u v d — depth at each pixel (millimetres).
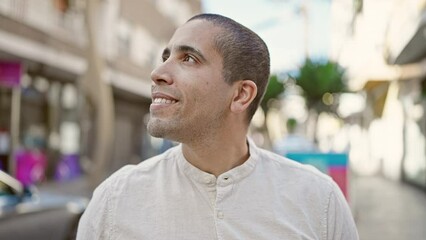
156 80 1524
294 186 1589
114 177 1593
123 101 24719
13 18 13797
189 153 1570
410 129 16031
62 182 16156
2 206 5188
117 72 20938
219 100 1521
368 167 23125
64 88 17484
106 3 19594
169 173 1562
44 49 15156
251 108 1592
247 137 1659
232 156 1571
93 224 1542
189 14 31797
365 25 19594
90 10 11609
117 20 20953
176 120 1500
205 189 1527
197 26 1543
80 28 17062
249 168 1557
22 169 14703
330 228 1592
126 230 1499
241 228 1503
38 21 14938
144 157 27625
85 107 17531
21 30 14148
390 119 19016
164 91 1510
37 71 15453
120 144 24438
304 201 1576
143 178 1562
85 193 11312
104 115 11352
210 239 1487
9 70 11406
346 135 30969
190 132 1516
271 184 1573
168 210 1503
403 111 16984
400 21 13406
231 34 1535
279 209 1542
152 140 28188
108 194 1549
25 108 15250
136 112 26578
